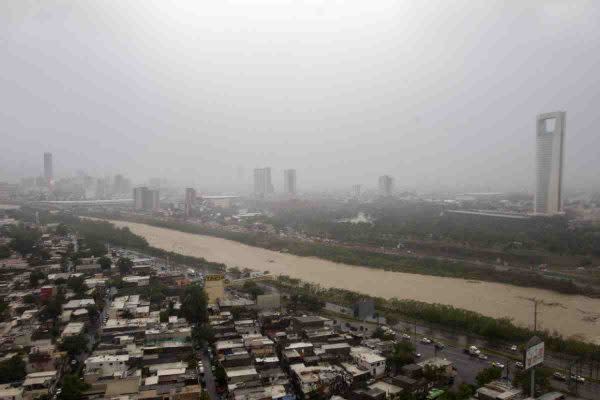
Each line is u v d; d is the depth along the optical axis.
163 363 106.50
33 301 152.62
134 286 179.25
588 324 143.88
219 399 93.12
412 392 93.44
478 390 90.00
